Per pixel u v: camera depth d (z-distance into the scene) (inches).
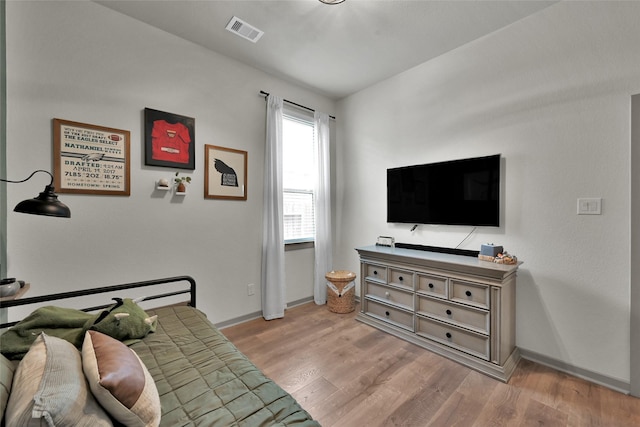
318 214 137.4
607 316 72.9
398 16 86.0
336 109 151.0
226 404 39.4
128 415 31.8
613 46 71.6
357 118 139.9
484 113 95.1
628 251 70.0
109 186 83.2
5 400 29.6
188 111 99.0
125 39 86.0
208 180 103.7
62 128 75.7
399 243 119.6
